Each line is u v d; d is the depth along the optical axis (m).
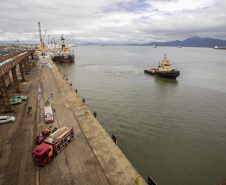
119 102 49.22
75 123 29.11
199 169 23.45
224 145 29.12
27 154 20.98
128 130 33.19
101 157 20.52
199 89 65.44
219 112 43.03
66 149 22.00
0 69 27.81
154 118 38.81
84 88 65.06
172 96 56.19
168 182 21.12
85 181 16.97
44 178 17.25
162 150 27.34
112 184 16.59
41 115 32.00
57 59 155.62
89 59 198.50
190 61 177.38
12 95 44.34
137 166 23.67
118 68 123.38
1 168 18.61
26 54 73.12
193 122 37.25
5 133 25.61
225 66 136.88
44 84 57.44
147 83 75.38
